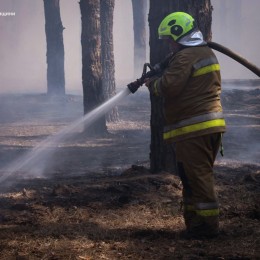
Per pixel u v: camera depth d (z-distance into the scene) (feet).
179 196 22.34
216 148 17.04
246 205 21.08
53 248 16.38
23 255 15.76
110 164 33.45
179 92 16.60
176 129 16.88
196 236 17.01
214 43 17.44
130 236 17.62
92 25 44.57
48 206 21.61
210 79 16.79
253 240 16.75
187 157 16.74
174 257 15.42
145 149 39.22
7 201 22.93
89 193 23.38
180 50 17.07
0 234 17.87
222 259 15.05
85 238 17.29
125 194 22.65
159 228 18.37
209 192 16.75
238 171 29.19
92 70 44.98
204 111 16.66
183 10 25.03
